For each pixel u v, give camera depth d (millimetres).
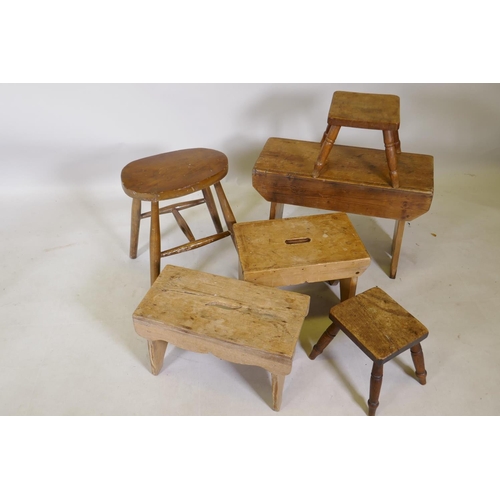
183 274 1951
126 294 2393
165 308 1801
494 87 2855
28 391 1949
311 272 2020
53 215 2930
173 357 2098
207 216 2945
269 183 2369
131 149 3043
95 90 2770
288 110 2916
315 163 2277
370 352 1726
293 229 2188
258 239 2131
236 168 3193
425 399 1927
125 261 2594
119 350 2119
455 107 2938
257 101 2877
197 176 2225
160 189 2125
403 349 1742
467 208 2961
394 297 2363
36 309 2301
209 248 2691
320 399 1938
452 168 3213
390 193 2207
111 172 3143
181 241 2748
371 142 3061
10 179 3125
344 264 2021
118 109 2861
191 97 2840
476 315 2264
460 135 3068
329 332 1957
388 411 1890
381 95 2273
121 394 1948
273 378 1764
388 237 2762
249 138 3047
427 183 2215
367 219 2906
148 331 1806
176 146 3061
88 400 1926
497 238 2727
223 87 2805
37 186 3156
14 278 2471
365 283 2449
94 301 2352
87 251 2654
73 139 2965
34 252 2641
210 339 1702
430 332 2188
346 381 2000
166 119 2932
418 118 2986
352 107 2154
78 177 3141
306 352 2119
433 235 2764
